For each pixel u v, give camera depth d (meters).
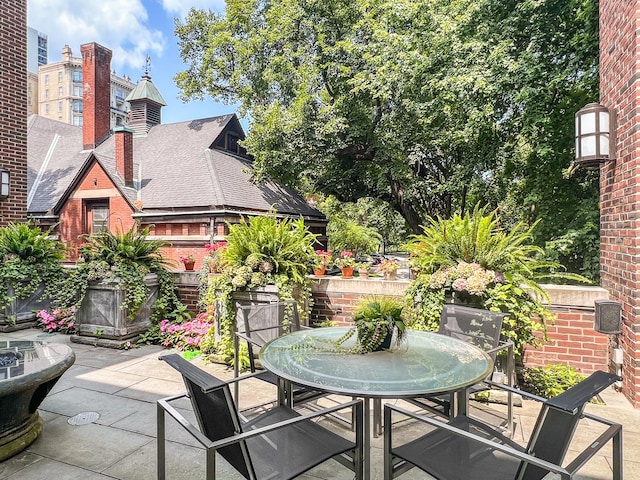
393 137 11.36
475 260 3.65
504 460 1.76
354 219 19.78
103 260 5.14
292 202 14.24
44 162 15.59
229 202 11.02
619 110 3.57
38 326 5.94
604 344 3.81
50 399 3.40
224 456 1.74
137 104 16.03
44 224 12.90
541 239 8.24
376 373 1.97
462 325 2.95
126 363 4.36
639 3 3.17
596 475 2.30
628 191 3.35
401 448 1.84
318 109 11.60
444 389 1.77
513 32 8.24
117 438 2.74
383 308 2.39
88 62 15.48
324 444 1.90
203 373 1.72
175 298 5.62
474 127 8.91
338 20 11.81
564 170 7.52
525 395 2.17
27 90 7.64
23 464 2.43
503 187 9.97
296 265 4.50
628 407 3.23
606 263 3.93
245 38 13.10
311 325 4.98
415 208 14.38
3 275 5.66
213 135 13.88
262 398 3.44
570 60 7.66
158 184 12.34
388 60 10.50
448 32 9.11
